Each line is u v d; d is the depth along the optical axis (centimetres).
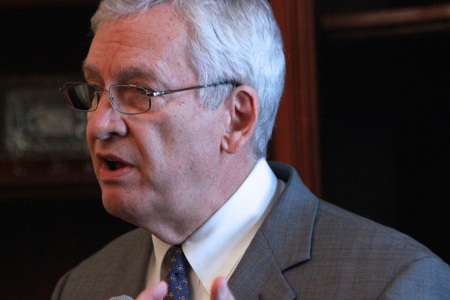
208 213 339
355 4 574
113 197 326
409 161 566
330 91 570
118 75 323
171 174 325
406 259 321
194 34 329
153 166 323
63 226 645
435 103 557
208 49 330
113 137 323
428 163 561
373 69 568
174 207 330
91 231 644
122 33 327
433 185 560
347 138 571
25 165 593
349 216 347
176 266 340
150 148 322
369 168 570
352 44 556
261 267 332
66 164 593
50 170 590
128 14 329
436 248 559
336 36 532
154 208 329
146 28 326
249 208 346
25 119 596
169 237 339
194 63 328
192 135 327
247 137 342
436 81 556
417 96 562
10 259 643
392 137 569
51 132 595
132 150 323
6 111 596
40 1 564
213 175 336
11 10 585
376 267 321
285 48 511
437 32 515
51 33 626
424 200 562
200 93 329
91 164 593
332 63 568
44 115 596
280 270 330
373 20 520
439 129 557
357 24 523
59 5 563
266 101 351
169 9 329
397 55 562
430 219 561
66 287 394
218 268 338
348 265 324
